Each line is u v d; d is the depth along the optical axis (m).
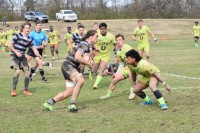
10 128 9.69
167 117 10.49
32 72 18.41
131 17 97.12
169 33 75.25
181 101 12.65
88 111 11.47
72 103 11.33
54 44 31.38
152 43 50.75
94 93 14.70
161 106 11.50
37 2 109.94
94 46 15.68
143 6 105.56
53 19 94.25
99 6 105.56
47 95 14.46
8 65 26.22
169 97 13.34
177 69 21.59
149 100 12.28
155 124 9.80
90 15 91.50
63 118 10.62
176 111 11.21
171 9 106.25
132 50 11.33
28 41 14.41
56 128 9.62
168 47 42.16
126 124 9.84
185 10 115.75
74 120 10.38
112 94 14.38
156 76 11.38
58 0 109.25
